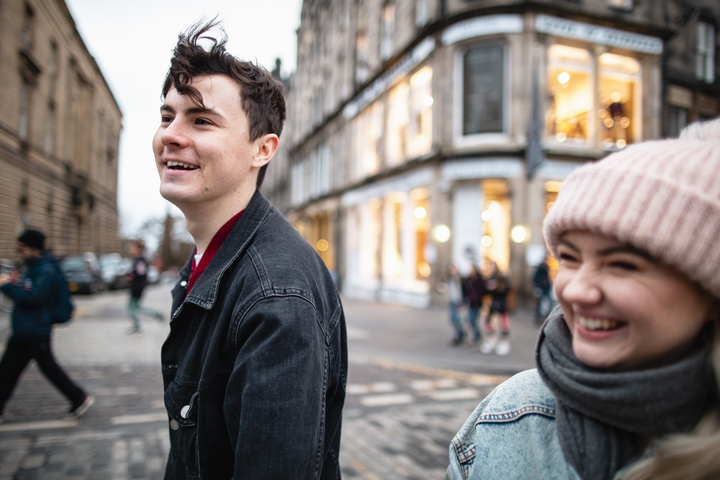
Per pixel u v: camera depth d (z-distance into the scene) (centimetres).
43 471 295
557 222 69
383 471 309
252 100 119
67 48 2489
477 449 83
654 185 60
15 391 472
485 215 1325
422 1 1514
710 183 58
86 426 377
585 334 67
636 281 62
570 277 70
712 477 54
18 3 1791
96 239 3353
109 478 288
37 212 2016
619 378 61
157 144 121
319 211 2527
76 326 954
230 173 116
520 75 1272
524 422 79
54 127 2308
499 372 619
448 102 1362
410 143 1555
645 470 59
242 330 100
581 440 68
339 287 2144
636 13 1379
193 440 106
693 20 1549
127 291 2391
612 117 1361
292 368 93
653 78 1398
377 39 1828
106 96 3719
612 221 60
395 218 1700
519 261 1241
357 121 2052
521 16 1270
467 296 799
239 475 87
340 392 127
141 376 544
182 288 134
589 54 1343
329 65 2520
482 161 1289
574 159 1295
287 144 3556
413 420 412
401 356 713
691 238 57
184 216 126
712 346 61
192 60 113
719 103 1590
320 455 102
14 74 1750
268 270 105
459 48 1358
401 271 1636
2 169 1645
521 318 1130
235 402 95
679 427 60
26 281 374
